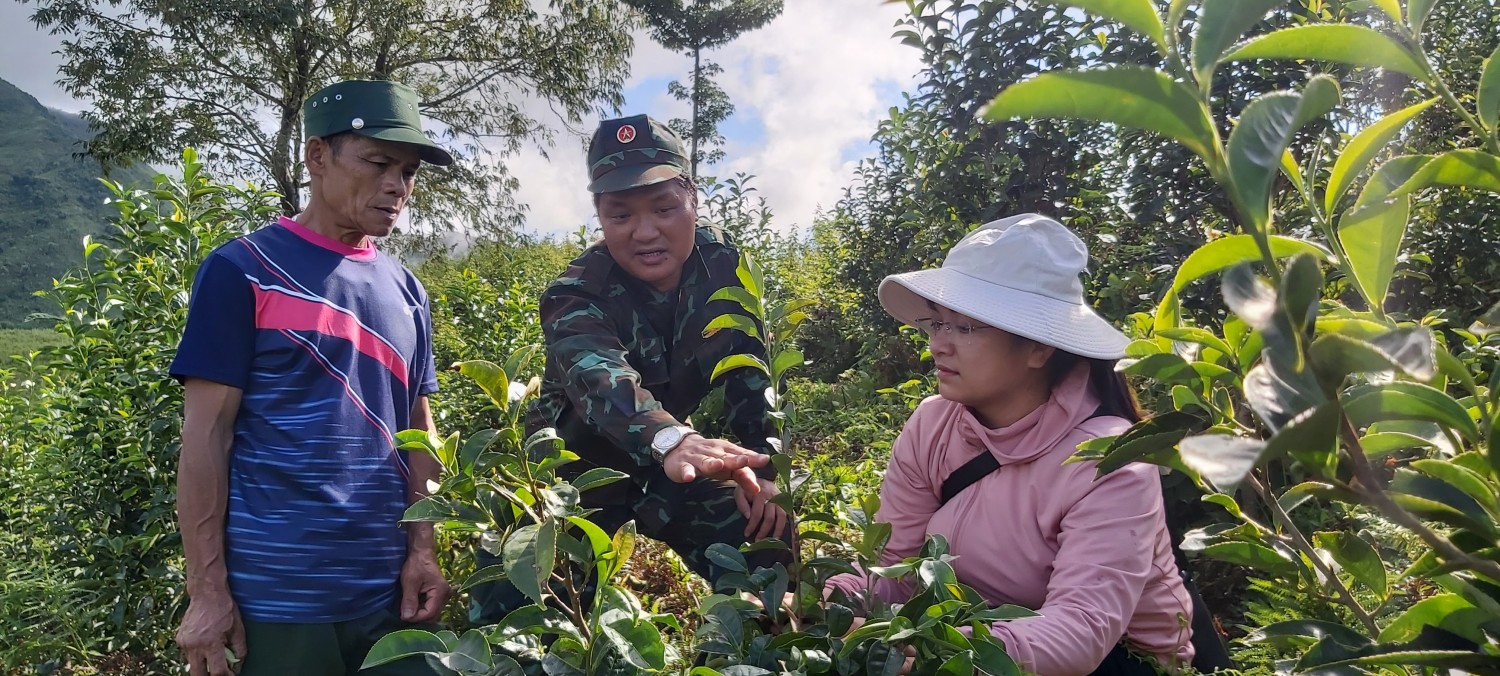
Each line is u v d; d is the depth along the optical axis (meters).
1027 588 1.80
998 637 1.53
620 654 1.34
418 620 2.28
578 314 2.36
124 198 3.33
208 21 15.96
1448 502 0.69
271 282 2.07
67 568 3.32
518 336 7.11
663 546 3.88
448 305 7.63
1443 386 0.80
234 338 2.02
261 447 2.05
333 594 2.08
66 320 3.35
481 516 1.38
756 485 1.95
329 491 2.08
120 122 16.34
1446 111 3.40
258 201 3.64
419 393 2.50
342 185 2.16
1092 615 1.59
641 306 2.49
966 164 4.63
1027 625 1.56
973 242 1.80
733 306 2.53
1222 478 0.52
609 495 2.59
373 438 2.20
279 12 15.76
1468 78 3.49
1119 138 4.34
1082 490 1.70
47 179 48.34
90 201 46.69
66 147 56.03
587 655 1.29
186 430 2.00
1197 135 0.58
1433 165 0.71
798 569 1.66
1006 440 1.81
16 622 3.08
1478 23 3.93
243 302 2.03
